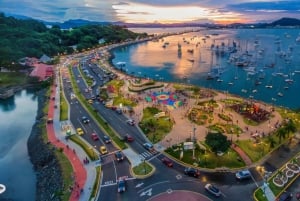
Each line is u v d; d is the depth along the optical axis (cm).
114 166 11588
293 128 13100
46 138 14438
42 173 12275
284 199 9306
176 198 9619
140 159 12019
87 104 18838
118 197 9744
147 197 9712
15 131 16862
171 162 11656
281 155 12050
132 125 15362
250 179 10531
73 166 11762
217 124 15138
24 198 11081
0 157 13988
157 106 18088
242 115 16275
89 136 14300
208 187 9894
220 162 11562
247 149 12556
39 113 18688
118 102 19062
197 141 13300
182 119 16000
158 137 13838
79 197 9825
